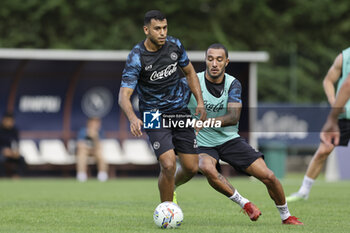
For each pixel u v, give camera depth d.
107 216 28.50
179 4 104.44
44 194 43.44
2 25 101.44
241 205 25.67
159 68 24.28
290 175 85.62
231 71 72.06
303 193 37.38
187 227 24.30
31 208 32.28
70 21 102.19
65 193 44.56
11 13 101.00
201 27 106.19
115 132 75.50
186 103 26.73
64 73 74.38
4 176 71.38
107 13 102.88
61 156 73.38
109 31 102.81
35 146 74.19
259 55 69.88
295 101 92.00
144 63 24.12
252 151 25.98
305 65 97.69
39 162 72.31
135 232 22.70
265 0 108.88
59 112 75.06
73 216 28.47
